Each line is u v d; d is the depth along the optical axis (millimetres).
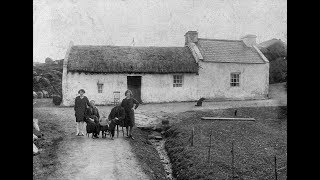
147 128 13094
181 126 12648
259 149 9516
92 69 18516
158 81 19672
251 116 14195
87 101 10781
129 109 10828
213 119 13711
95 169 7598
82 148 9164
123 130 11688
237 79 20531
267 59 20828
